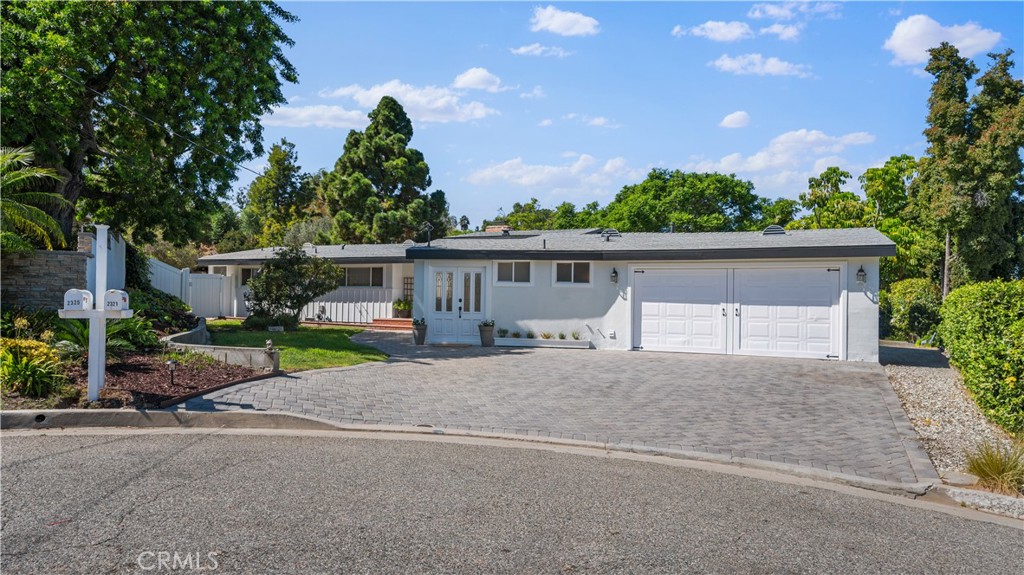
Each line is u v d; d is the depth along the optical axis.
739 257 14.51
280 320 18.03
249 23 16.55
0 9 13.63
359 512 4.62
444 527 4.38
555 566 3.79
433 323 16.88
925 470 5.96
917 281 22.52
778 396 9.73
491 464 6.07
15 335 10.24
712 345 15.31
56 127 14.22
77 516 4.38
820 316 14.45
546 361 13.43
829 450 6.65
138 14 14.57
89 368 7.63
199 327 15.11
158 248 30.34
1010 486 5.38
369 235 36.50
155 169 16.83
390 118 39.03
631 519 4.65
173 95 15.32
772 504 5.10
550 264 16.47
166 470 5.55
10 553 3.76
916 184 28.16
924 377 12.07
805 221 31.61
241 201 55.69
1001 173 21.25
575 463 6.20
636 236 18.50
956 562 4.07
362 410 8.25
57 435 6.77
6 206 11.59
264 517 4.46
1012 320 7.93
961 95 23.88
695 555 4.03
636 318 15.96
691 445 6.83
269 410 7.85
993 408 7.79
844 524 4.70
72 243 15.79
